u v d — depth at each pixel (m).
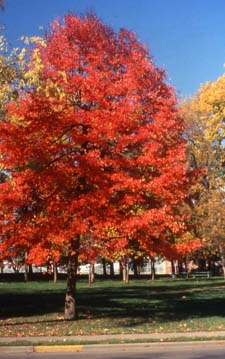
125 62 18.84
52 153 17.45
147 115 18.11
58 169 17.28
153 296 34.03
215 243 45.31
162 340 15.81
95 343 15.35
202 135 46.66
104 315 22.77
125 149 18.16
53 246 17.75
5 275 67.75
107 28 19.44
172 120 17.78
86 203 16.77
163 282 54.94
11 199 16.94
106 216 16.89
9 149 16.89
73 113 17.31
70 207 16.86
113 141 17.67
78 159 16.97
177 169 17.11
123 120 16.88
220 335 16.69
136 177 17.69
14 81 19.69
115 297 33.06
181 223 18.84
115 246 17.42
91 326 18.97
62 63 18.81
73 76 18.66
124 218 17.08
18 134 16.97
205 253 51.81
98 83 17.69
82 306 26.91
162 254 18.61
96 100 17.62
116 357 13.31
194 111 47.03
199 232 43.78
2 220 17.19
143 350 14.82
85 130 17.81
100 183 17.09
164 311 24.62
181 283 51.81
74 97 18.78
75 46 19.19
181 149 17.73
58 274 73.00
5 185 17.14
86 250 17.89
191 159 45.34
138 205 18.16
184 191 18.08
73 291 21.19
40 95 17.67
